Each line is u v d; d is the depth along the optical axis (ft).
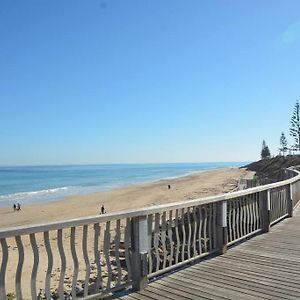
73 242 15.17
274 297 15.89
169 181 243.81
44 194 174.81
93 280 30.48
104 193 165.68
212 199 21.62
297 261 21.27
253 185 72.08
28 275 37.01
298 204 45.03
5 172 529.04
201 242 21.76
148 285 17.53
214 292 16.51
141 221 17.20
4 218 99.30
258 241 26.30
